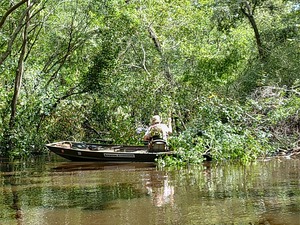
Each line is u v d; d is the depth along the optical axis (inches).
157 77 723.4
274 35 919.0
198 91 740.7
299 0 892.0
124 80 746.2
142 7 810.2
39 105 687.7
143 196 302.2
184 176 390.6
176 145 510.0
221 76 781.9
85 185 362.3
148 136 527.2
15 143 658.8
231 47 870.4
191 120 646.5
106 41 764.0
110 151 569.9
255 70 821.2
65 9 796.0
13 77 725.9
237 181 349.1
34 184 380.2
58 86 761.0
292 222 222.2
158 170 442.0
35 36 869.8
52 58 808.3
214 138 504.4
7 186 373.4
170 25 818.8
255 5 940.6
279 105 573.0
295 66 783.1
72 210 268.2
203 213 247.1
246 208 254.2
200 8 857.5
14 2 752.3
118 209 265.6
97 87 747.4
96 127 752.3
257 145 507.5
